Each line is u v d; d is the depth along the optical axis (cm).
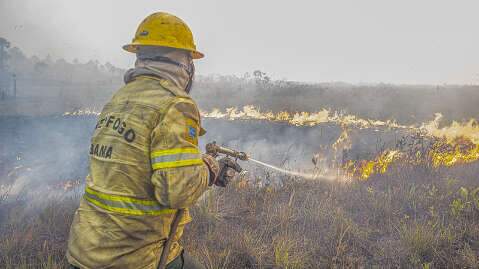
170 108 171
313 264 355
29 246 373
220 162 204
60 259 352
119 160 171
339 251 374
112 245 171
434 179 596
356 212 471
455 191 539
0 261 344
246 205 488
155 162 166
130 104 177
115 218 171
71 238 181
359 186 557
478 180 592
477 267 343
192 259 214
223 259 356
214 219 438
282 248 365
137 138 170
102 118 185
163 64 184
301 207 472
